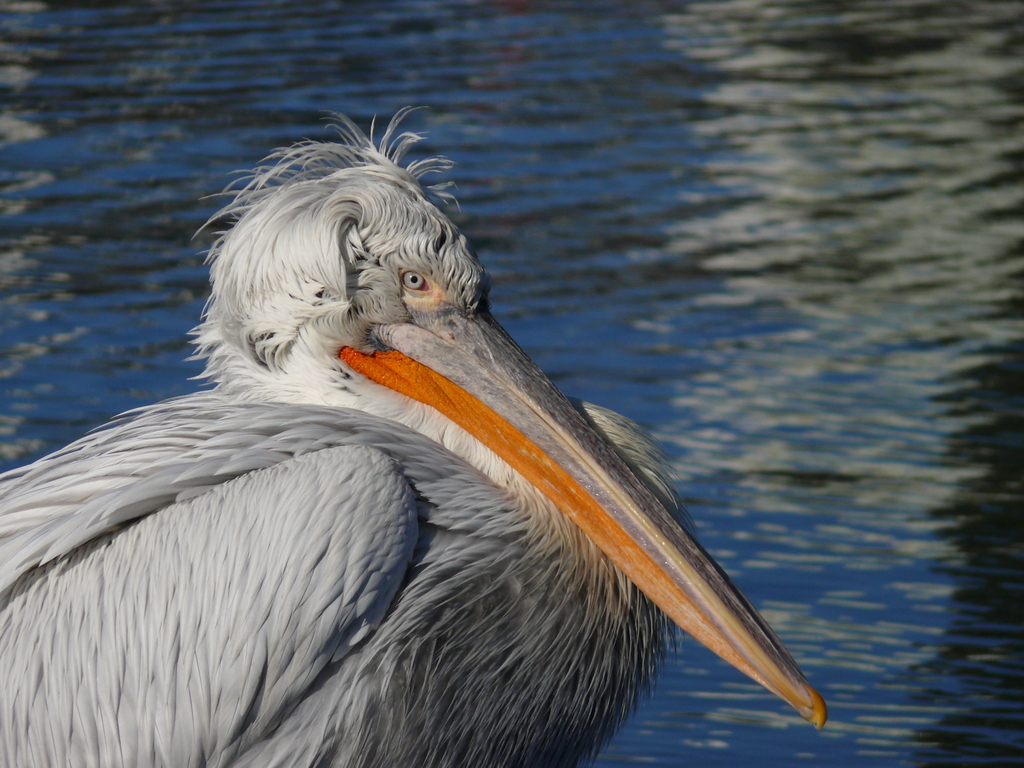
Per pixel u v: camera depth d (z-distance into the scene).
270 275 7.16
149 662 6.28
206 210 20.34
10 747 6.49
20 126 24.38
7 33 31.45
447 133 24.72
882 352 16.42
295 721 6.31
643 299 17.86
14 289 17.22
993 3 38.72
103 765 6.35
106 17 33.44
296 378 7.27
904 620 10.71
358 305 7.17
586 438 6.96
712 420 14.37
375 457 6.51
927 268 19.50
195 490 6.52
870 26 35.75
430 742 6.61
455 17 35.25
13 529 6.70
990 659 10.23
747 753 9.18
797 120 27.12
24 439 12.95
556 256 19.31
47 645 6.44
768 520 12.29
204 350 7.67
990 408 14.82
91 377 14.62
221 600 6.23
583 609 6.93
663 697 10.02
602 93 28.38
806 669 10.06
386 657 6.41
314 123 24.61
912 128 26.77
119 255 18.59
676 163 24.03
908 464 13.42
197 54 29.98
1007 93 29.33
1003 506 12.62
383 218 7.09
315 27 33.19
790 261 19.59
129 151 23.02
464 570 6.64
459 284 7.16
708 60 31.73
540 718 6.91
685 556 6.71
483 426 7.07
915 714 9.61
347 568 6.19
